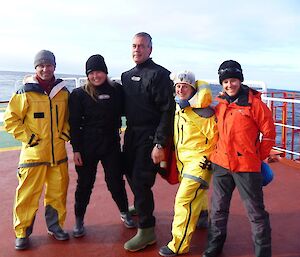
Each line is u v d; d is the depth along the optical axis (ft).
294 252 9.87
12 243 10.52
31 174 10.15
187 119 9.60
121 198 11.32
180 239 9.59
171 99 9.77
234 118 8.64
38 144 10.07
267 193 14.61
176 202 9.73
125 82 10.36
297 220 12.00
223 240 9.50
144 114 10.05
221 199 9.20
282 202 13.64
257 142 8.70
